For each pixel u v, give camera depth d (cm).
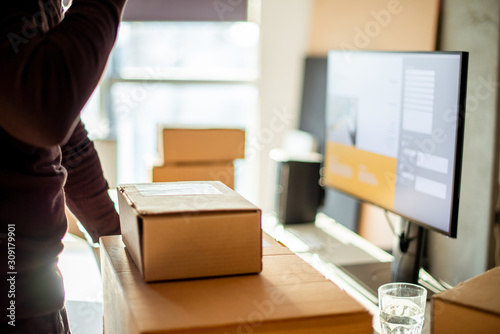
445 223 139
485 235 159
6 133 64
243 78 345
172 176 187
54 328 74
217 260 73
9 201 67
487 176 158
